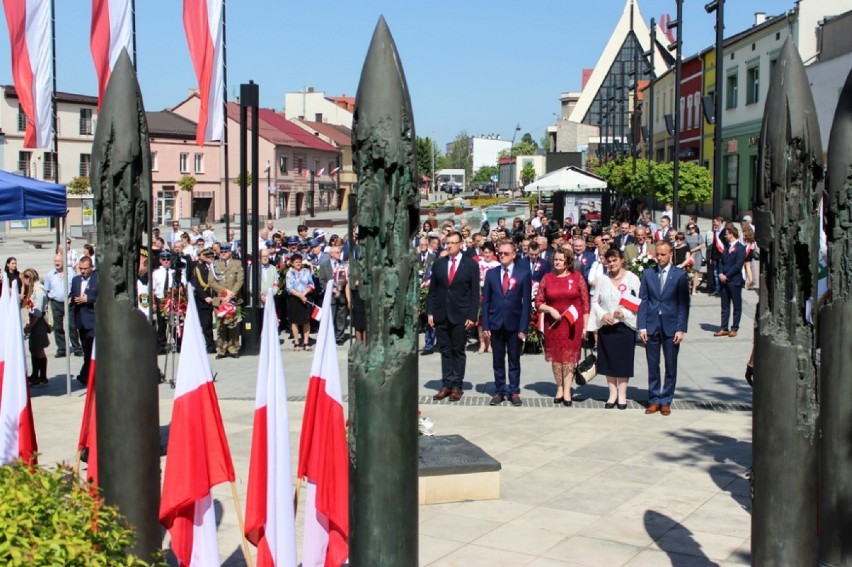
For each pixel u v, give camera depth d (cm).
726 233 1634
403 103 368
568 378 1113
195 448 532
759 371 424
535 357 1501
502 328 1110
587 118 7531
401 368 373
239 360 1545
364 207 371
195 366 535
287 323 1828
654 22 3347
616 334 1065
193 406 532
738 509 727
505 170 9825
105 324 488
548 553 638
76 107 5125
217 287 1620
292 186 6969
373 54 370
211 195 6356
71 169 5147
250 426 1016
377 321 375
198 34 1542
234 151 6475
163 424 1021
